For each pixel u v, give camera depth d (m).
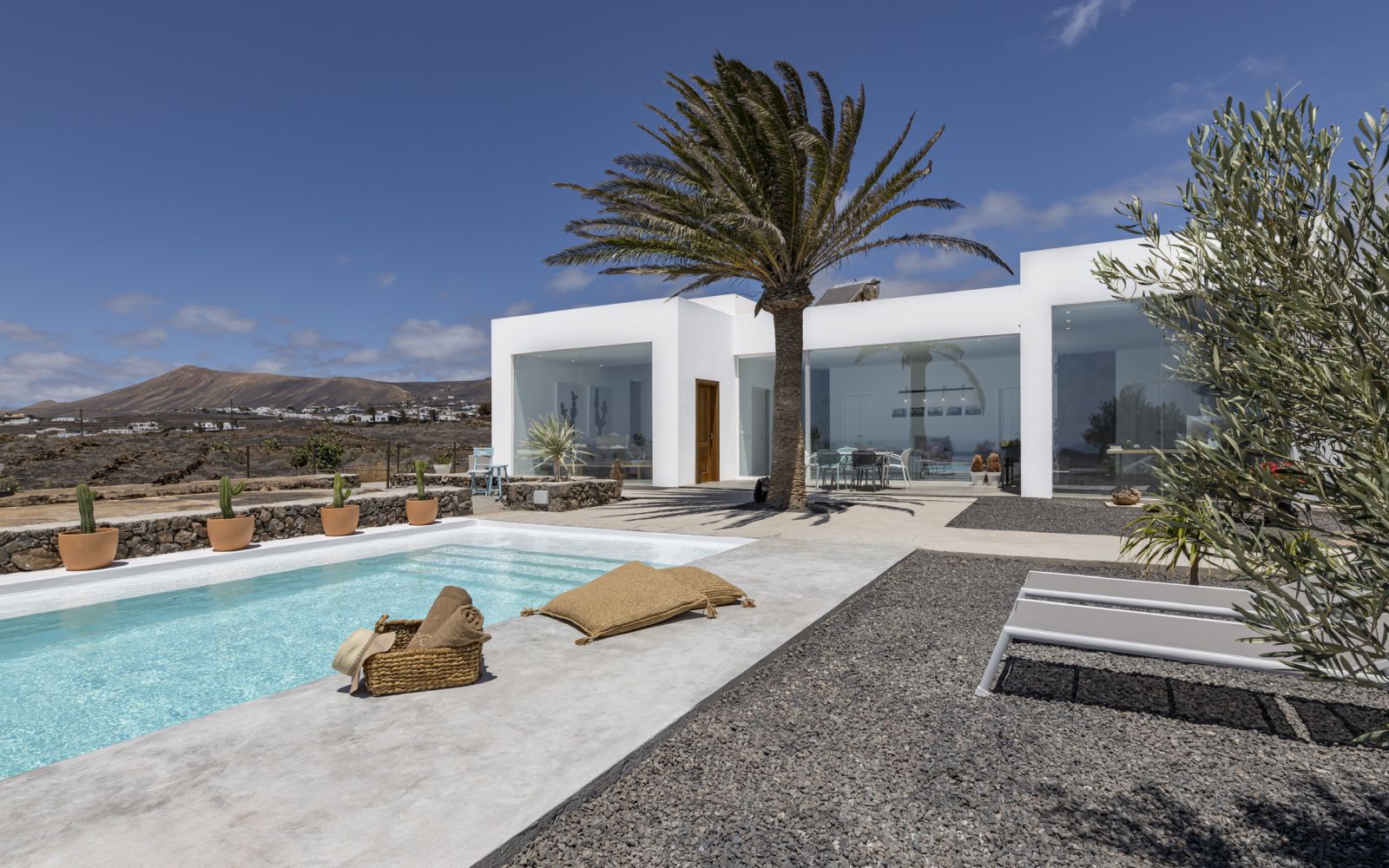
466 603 3.60
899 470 15.19
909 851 2.02
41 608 5.52
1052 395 12.71
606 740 2.59
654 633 4.05
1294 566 1.36
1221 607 3.42
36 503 11.31
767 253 10.08
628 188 10.21
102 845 1.86
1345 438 1.37
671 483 16.67
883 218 10.61
